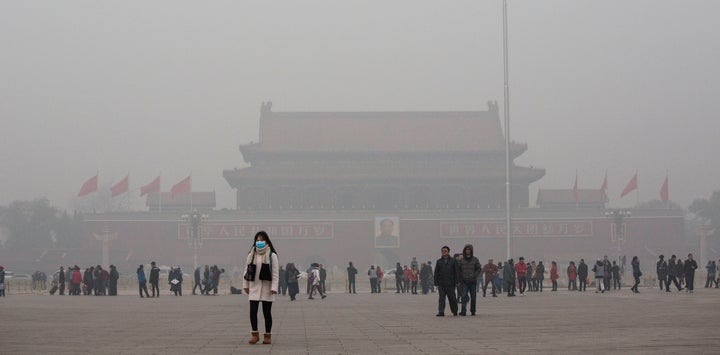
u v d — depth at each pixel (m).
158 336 27.20
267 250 23.95
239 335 27.48
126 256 155.25
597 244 154.75
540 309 41.72
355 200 168.00
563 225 155.12
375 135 174.12
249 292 23.97
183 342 24.91
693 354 20.19
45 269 156.75
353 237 156.75
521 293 63.50
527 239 155.12
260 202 167.88
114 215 156.38
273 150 170.12
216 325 32.56
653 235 154.88
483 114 177.62
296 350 22.22
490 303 49.66
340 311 42.91
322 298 62.97
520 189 170.12
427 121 176.25
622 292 67.00
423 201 167.88
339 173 168.38
